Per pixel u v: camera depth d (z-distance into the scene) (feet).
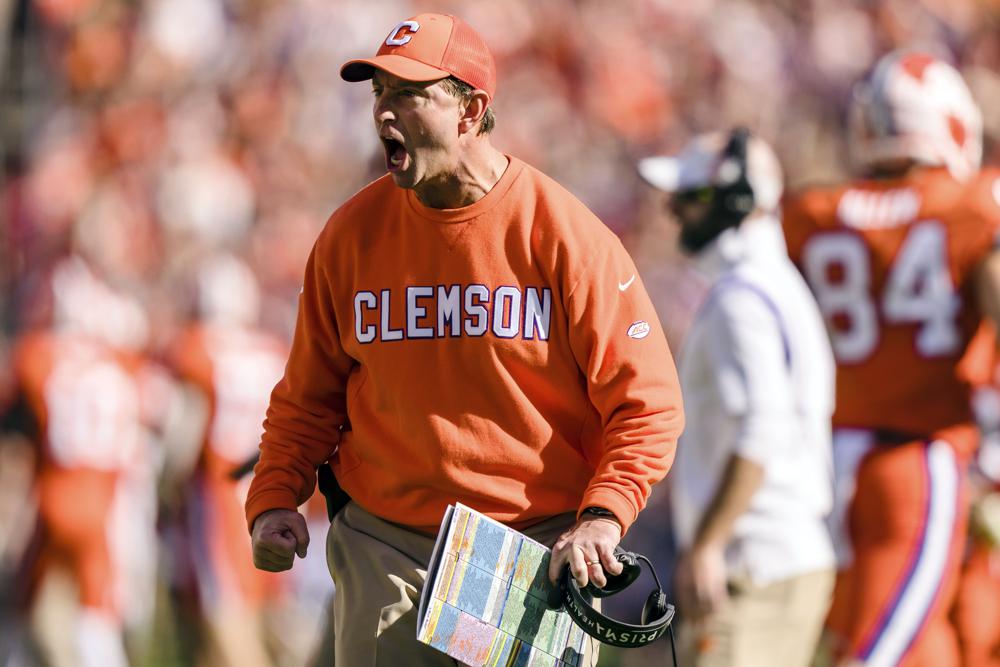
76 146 181.88
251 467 58.39
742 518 59.36
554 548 39.50
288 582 97.14
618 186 202.08
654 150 213.25
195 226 144.46
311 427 43.75
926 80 66.39
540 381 40.88
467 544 39.01
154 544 99.66
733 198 61.21
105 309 90.33
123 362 90.17
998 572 66.18
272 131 195.21
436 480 41.19
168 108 191.93
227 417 90.74
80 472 88.12
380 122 39.70
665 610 39.88
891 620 62.75
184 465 90.74
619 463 39.73
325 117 201.87
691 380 60.34
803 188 69.15
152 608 105.19
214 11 206.28
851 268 66.44
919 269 65.26
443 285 40.83
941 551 63.21
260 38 207.82
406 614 40.93
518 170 41.01
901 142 66.18
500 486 41.09
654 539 111.14
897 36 230.68
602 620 38.42
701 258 61.98
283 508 42.63
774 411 58.90
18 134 184.55
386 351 41.34
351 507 43.52
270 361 92.17
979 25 237.04
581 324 40.32
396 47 39.83
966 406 65.21
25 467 92.17
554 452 41.34
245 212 174.50
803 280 67.77
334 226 42.19
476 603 39.04
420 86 39.58
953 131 66.28
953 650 63.67
